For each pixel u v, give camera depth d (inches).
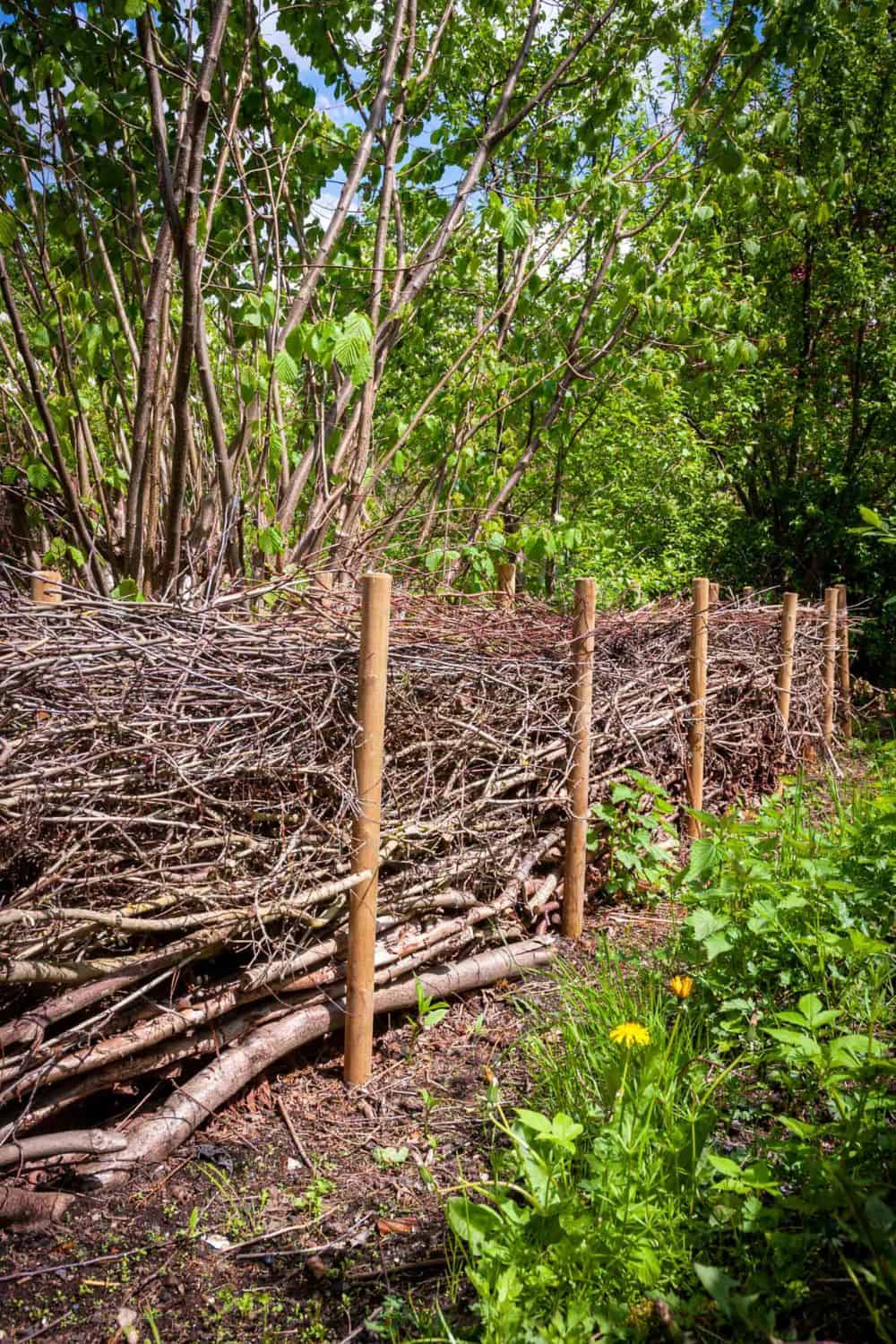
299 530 215.5
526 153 272.2
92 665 109.4
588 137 250.4
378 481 247.9
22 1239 95.1
